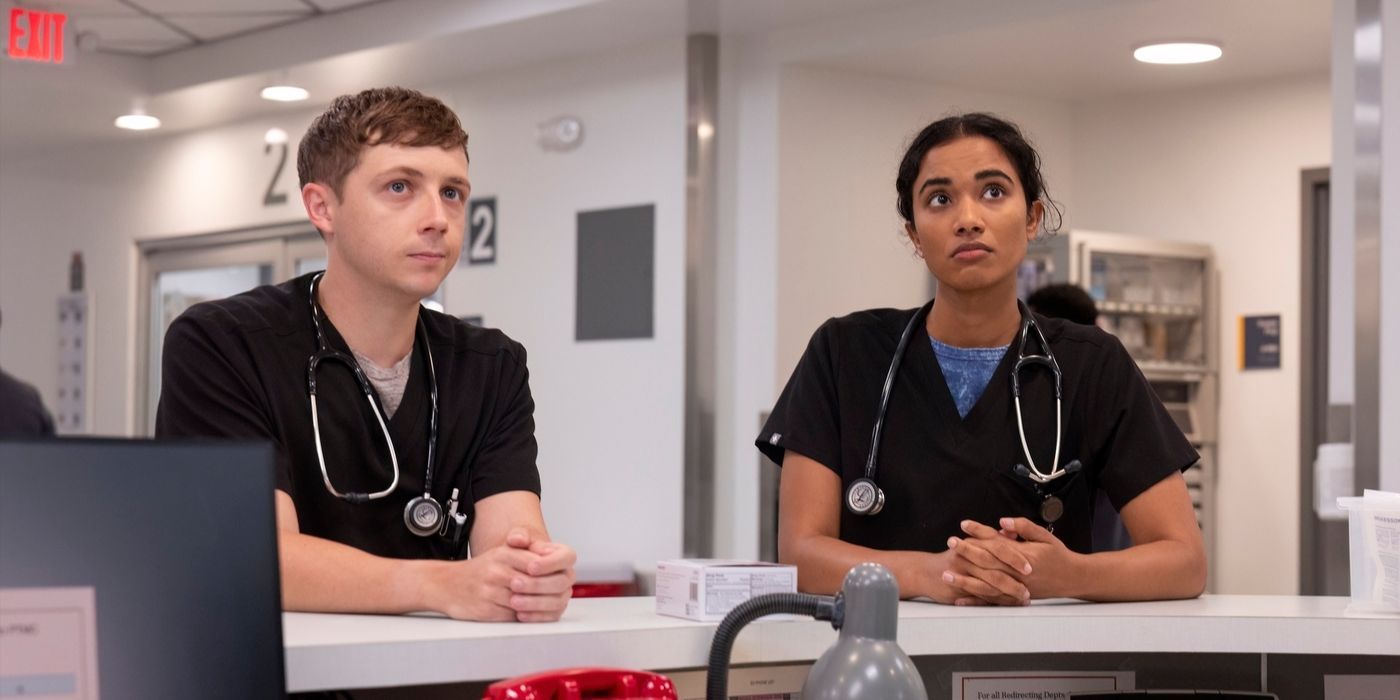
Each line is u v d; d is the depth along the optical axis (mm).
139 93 5629
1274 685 1680
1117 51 4594
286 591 1521
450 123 1714
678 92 4820
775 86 4684
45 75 5445
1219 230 5090
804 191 4715
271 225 6035
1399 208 3467
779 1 4379
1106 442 1975
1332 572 3602
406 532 1766
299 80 5410
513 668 1308
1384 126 3488
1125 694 1613
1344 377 3588
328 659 1215
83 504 1061
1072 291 3484
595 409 5020
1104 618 1549
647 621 1456
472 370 1831
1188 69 4840
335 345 1756
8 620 1034
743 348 4734
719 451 4762
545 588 1409
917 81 4945
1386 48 3486
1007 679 1620
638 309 4906
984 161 1890
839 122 4793
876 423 1964
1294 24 4273
